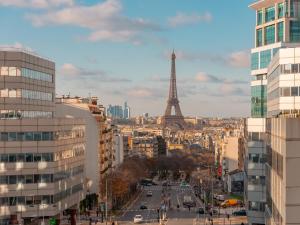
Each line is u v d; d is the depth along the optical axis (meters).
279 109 118.06
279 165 80.81
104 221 183.12
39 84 177.38
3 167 155.25
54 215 159.38
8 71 163.25
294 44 142.25
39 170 158.12
